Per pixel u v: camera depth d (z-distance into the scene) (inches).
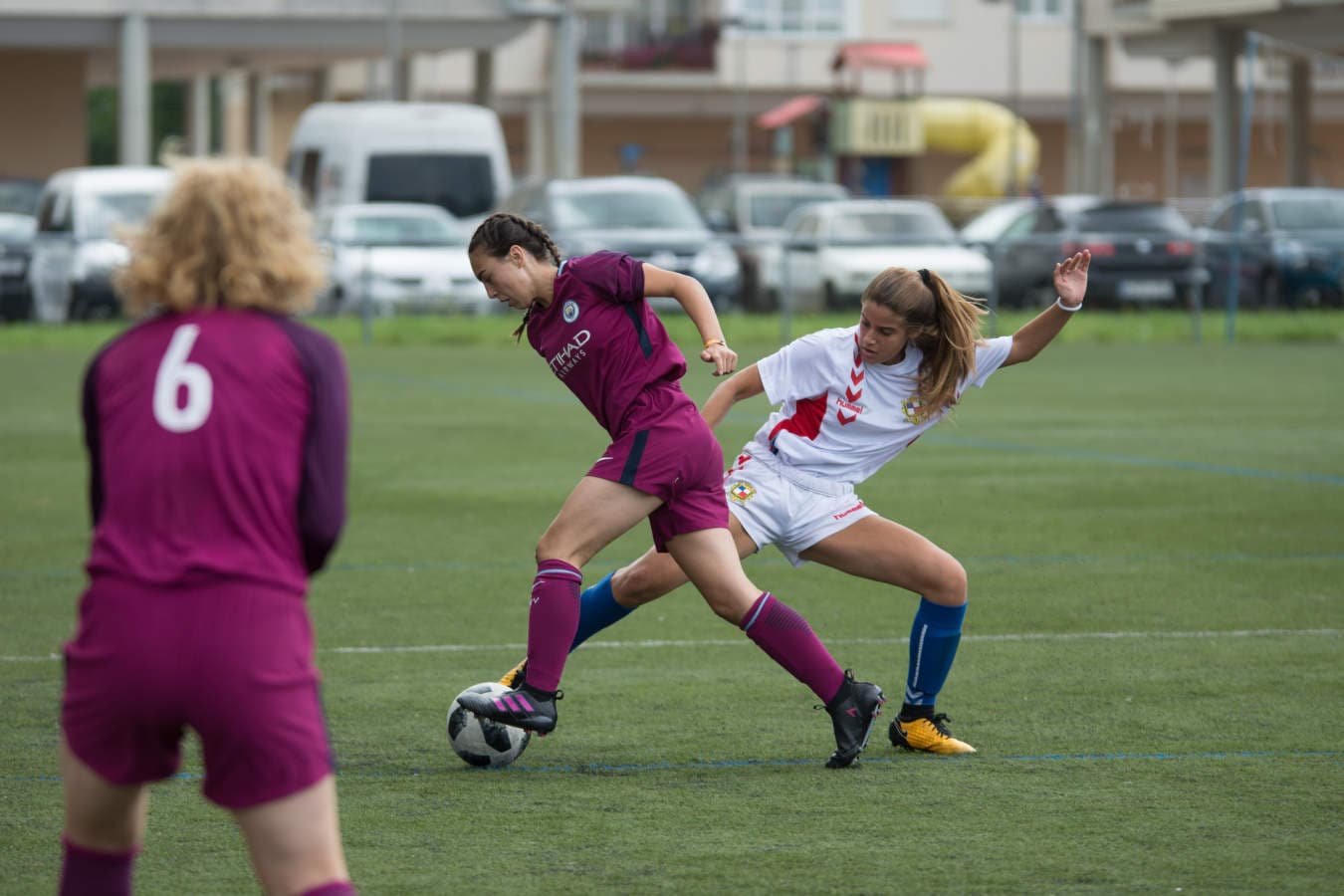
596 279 797.9
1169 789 782.5
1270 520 1588.3
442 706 944.3
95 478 482.3
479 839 713.0
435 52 5940.0
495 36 5762.8
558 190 4133.9
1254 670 1023.0
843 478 848.3
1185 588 1278.3
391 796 776.3
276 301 484.7
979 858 686.5
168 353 471.5
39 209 4377.5
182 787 791.7
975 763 831.7
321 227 4074.8
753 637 814.5
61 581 1318.9
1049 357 3481.8
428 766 828.6
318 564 485.4
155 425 465.7
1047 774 811.4
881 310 815.1
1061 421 2416.3
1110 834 717.3
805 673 812.0
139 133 5413.4
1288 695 962.1
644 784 797.2
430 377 3078.2
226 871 676.7
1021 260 4069.9
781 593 1283.2
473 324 3838.6
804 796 775.1
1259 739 871.1
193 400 466.0
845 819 740.0
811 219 4377.5
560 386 2915.8
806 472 846.5
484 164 4463.6
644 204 4116.6
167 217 481.1
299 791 466.6
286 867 469.4
